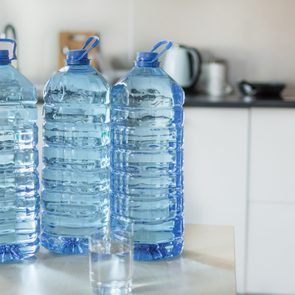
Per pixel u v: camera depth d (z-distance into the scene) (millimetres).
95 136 1347
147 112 1347
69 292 1109
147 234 1335
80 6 3723
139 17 3699
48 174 1351
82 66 1353
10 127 1295
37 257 1307
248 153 3045
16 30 3723
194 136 3047
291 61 3658
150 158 1355
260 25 3652
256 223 3078
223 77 3531
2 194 1290
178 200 1368
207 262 1275
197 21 3674
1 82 1298
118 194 1358
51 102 1338
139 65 1355
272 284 3100
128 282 1119
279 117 3020
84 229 1339
